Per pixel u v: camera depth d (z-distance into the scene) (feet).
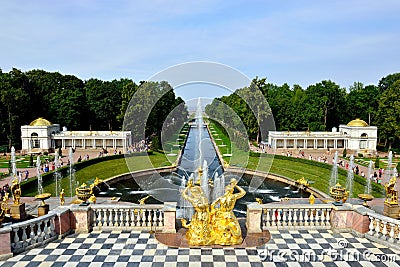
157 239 55.62
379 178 160.86
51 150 262.26
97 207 60.13
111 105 333.83
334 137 273.54
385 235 55.06
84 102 326.24
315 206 60.70
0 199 115.24
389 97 255.29
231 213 55.11
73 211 58.49
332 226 60.29
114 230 59.72
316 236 57.62
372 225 56.54
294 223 61.00
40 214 75.56
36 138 260.42
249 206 59.67
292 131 302.86
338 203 61.31
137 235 57.57
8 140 277.44
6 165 199.62
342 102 338.75
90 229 59.41
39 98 308.81
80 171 172.24
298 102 323.37
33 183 141.08
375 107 323.57
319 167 189.26
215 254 50.67
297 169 184.44
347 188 141.49
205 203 54.03
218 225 54.39
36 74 335.47
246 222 61.36
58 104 308.19
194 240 53.47
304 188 143.84
